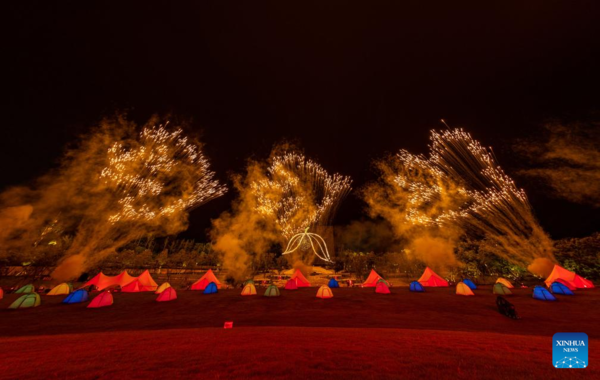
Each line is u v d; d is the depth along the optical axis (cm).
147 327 1208
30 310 1559
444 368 544
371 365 559
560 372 529
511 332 1105
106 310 1577
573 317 1336
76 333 1091
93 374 514
